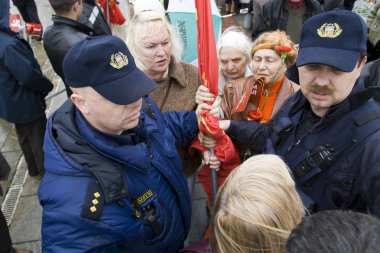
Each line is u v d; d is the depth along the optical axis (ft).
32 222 10.12
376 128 4.11
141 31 6.50
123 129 4.46
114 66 4.06
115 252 4.51
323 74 4.25
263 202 3.26
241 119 7.00
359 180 4.20
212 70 5.91
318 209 4.68
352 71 4.22
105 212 4.13
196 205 10.13
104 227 4.09
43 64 18.97
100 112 4.15
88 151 4.31
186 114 6.32
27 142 11.05
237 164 6.47
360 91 4.21
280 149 5.29
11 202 10.85
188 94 6.99
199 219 9.66
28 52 10.03
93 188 4.13
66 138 4.41
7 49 9.34
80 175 4.19
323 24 4.29
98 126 4.36
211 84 5.99
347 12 4.25
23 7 18.89
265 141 6.09
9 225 10.07
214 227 3.57
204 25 5.80
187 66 7.25
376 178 3.94
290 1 11.66
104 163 4.27
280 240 3.19
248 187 3.42
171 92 7.01
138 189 4.54
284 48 6.57
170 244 5.10
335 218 2.24
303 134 4.94
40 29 16.25
